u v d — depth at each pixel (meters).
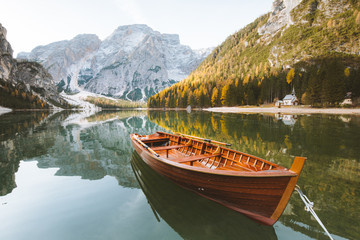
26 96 135.75
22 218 5.20
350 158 10.25
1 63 139.00
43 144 15.11
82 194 6.62
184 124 29.23
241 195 5.34
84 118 47.28
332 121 28.47
